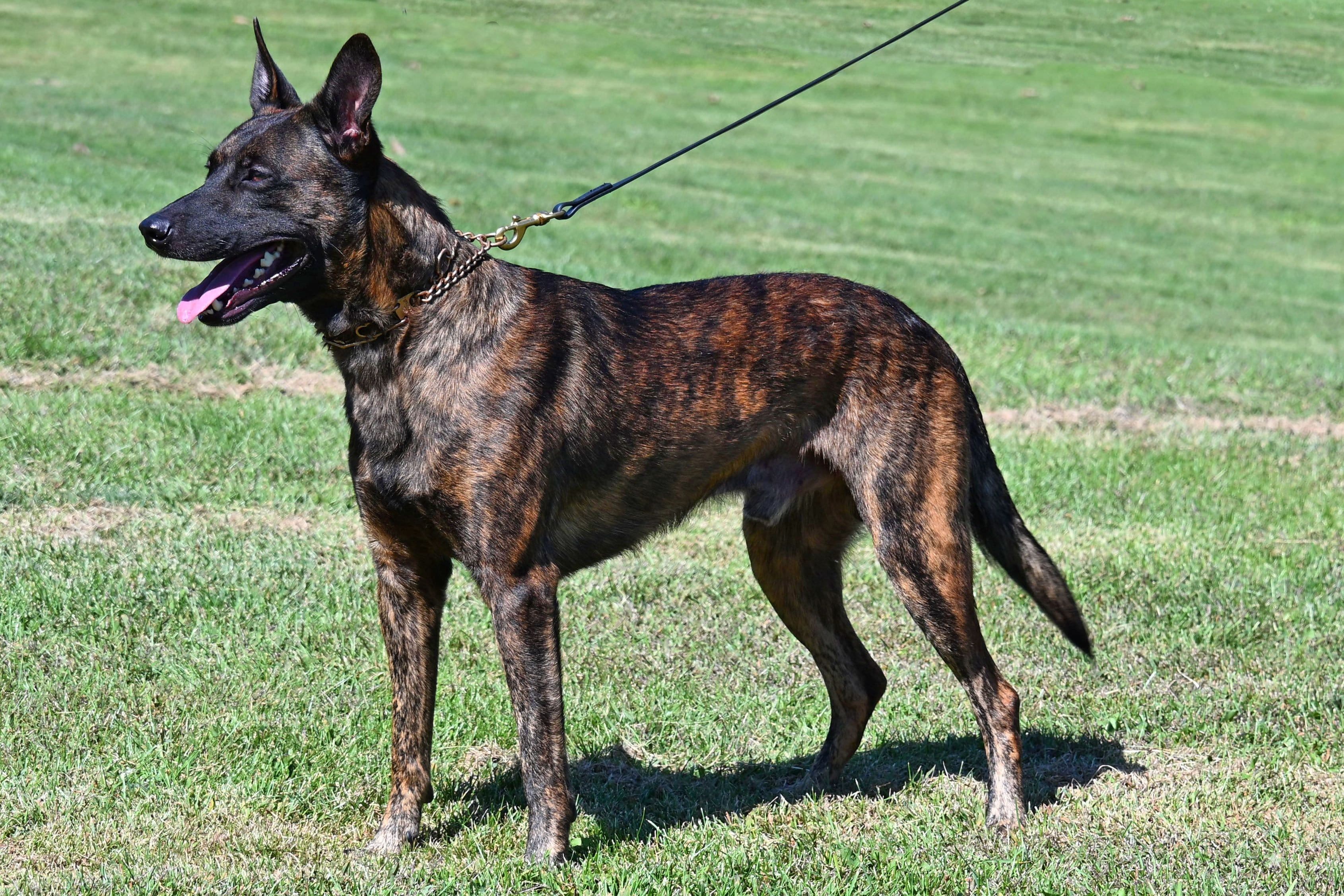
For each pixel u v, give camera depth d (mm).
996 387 14070
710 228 24547
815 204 28109
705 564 9445
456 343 5512
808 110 37781
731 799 6625
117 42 35156
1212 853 5957
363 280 5504
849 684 6797
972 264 24266
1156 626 8586
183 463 9922
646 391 5938
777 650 8141
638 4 33344
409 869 5691
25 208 16391
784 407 6246
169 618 7812
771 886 5641
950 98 40594
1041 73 43656
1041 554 6609
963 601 6320
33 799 6031
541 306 5734
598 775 6824
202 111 28594
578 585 8844
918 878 5715
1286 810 6414
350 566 8742
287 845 5859
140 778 6281
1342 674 7930
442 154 27766
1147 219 30438
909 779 6809
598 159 29469
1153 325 21047
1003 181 32688
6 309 12164
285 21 38062
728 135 33875
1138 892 5605
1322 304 24156
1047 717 7465
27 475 9383
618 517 6062
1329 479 11688
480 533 5500
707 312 6180
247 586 8234
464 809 6328
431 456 5473
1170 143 38000
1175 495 11086
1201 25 29938
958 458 6375
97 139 23953
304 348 12648
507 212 23156
